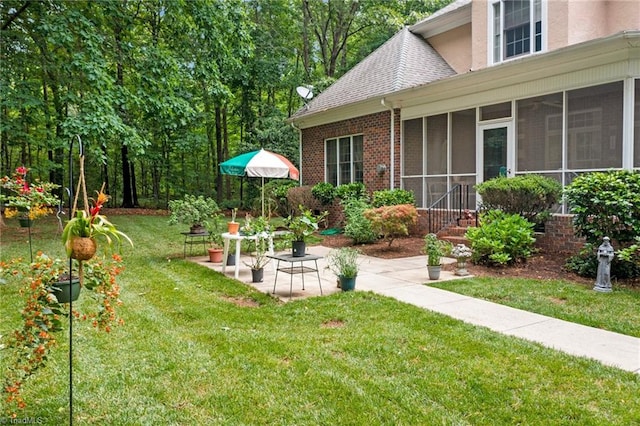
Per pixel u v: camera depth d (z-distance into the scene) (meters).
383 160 11.96
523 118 8.89
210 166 24.91
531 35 9.73
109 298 2.81
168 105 12.12
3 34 11.10
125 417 2.65
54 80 12.20
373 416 2.67
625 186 5.98
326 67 22.88
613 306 4.92
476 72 8.94
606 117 7.57
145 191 24.92
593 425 2.54
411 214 9.20
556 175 8.33
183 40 13.34
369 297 5.44
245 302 5.44
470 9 11.71
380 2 20.59
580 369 3.28
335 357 3.55
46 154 20.22
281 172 8.46
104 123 10.37
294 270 6.26
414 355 3.57
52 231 11.96
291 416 2.67
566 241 7.95
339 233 12.24
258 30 20.11
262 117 21.05
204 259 8.44
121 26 12.72
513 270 6.99
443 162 10.56
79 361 3.45
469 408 2.75
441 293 5.66
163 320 4.54
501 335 4.02
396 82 11.54
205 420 2.62
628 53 7.11
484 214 8.50
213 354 3.61
